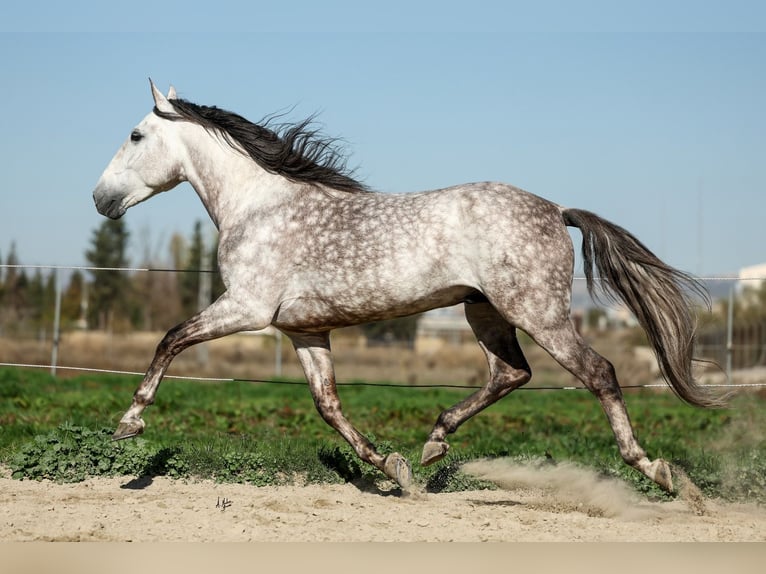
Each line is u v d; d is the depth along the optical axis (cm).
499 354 956
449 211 853
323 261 881
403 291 859
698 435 1577
